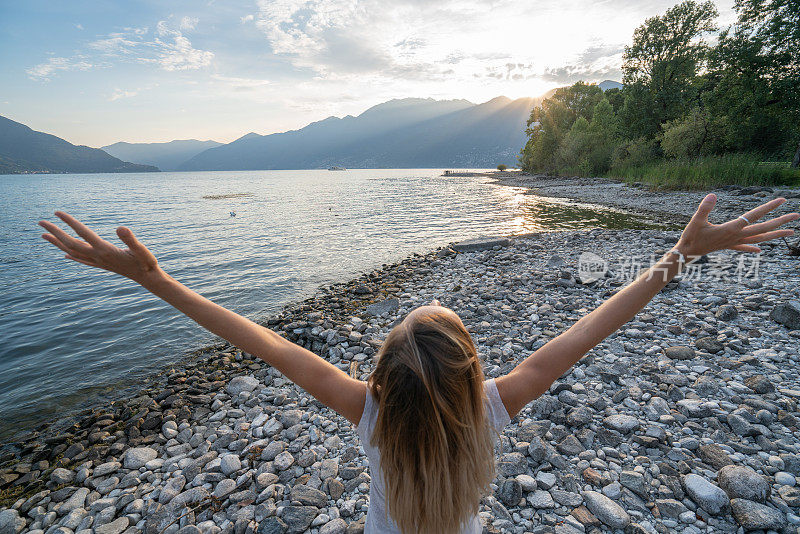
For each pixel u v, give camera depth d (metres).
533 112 85.38
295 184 99.75
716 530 2.85
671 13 45.97
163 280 1.13
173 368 7.19
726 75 34.94
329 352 7.20
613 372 5.08
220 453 4.47
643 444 3.78
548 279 10.33
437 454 1.11
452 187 65.00
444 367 1.08
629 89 50.97
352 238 20.75
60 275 14.90
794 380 4.63
